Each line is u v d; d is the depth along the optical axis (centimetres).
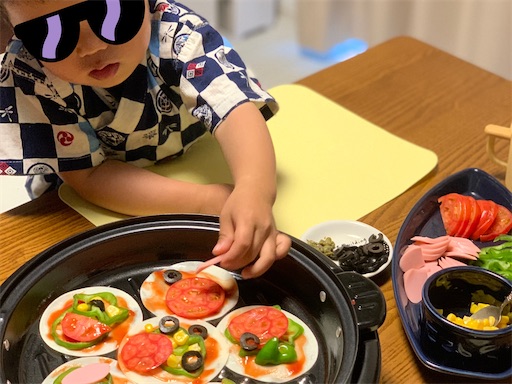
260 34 201
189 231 60
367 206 71
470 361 53
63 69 63
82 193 72
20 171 70
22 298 53
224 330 55
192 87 70
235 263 56
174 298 57
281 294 58
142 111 72
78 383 50
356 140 81
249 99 69
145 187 69
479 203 69
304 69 183
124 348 53
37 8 58
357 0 166
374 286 52
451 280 57
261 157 64
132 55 65
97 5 60
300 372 51
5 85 69
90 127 72
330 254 64
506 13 138
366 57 100
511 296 55
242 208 57
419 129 84
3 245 67
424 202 68
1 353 48
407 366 55
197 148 80
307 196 72
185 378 51
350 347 47
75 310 55
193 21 73
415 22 153
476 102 90
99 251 58
